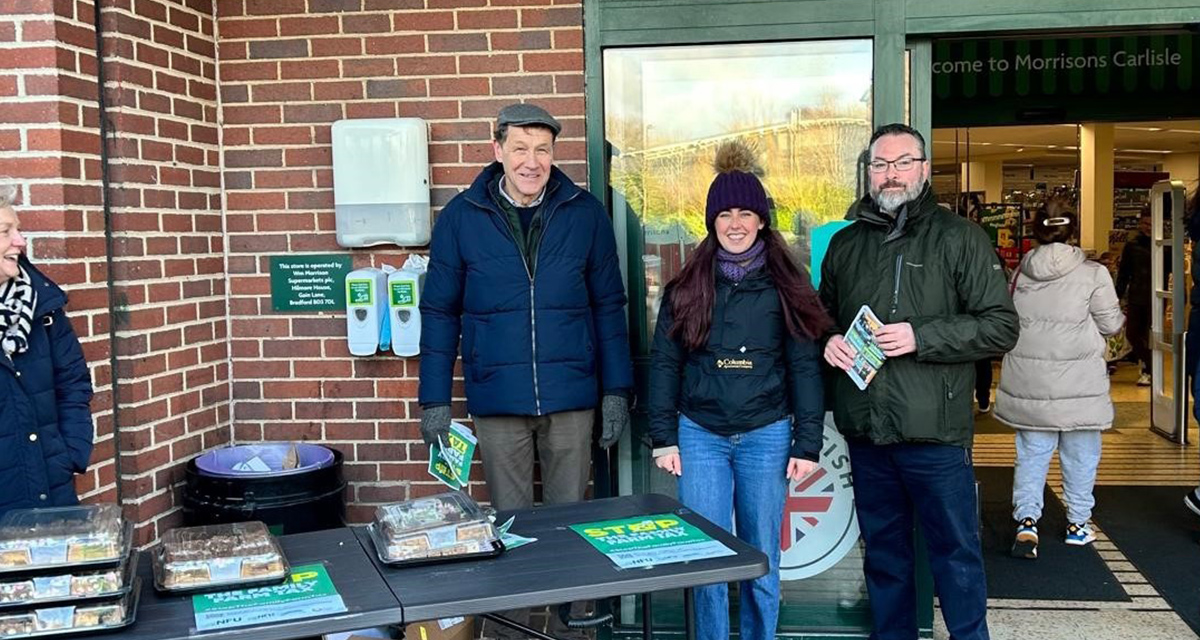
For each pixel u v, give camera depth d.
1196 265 4.23
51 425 2.83
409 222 3.79
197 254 3.80
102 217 3.35
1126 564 4.73
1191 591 4.37
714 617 3.35
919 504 3.29
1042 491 4.90
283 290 3.95
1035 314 4.82
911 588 3.47
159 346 3.56
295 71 3.89
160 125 3.57
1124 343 10.30
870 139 3.69
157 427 3.55
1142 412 8.30
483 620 3.87
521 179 3.21
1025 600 4.30
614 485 3.91
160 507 3.57
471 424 3.90
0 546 1.94
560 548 2.38
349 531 2.57
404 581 2.19
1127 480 6.21
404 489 3.96
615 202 3.86
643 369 3.88
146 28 3.50
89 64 3.29
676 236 3.85
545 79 3.79
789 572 3.88
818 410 3.19
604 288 3.44
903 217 3.18
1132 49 7.28
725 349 3.20
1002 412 4.95
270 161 3.92
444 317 3.36
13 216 2.63
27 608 1.91
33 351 2.79
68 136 3.18
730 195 3.10
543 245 3.30
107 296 3.36
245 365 3.99
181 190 3.69
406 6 3.83
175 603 2.08
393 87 3.86
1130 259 9.51
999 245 13.48
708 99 3.80
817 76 3.76
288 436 4.00
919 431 3.13
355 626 2.00
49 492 2.81
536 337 3.30
